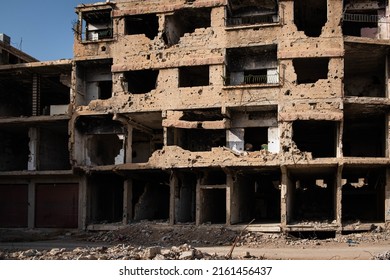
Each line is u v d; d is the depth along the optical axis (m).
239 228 37.81
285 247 32.97
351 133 47.19
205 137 44.09
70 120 43.41
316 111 37.94
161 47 41.72
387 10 40.88
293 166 37.94
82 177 43.91
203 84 44.94
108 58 43.06
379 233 36.59
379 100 38.06
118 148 49.75
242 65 41.72
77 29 44.28
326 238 38.16
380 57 40.62
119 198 49.22
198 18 43.44
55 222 44.44
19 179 45.69
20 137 51.72
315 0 40.16
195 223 39.91
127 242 37.47
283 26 39.50
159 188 48.56
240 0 41.66
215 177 44.19
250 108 39.72
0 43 47.97
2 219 45.69
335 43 38.50
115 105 42.03
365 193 45.59
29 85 49.50
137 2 43.09
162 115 40.72
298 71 42.38
